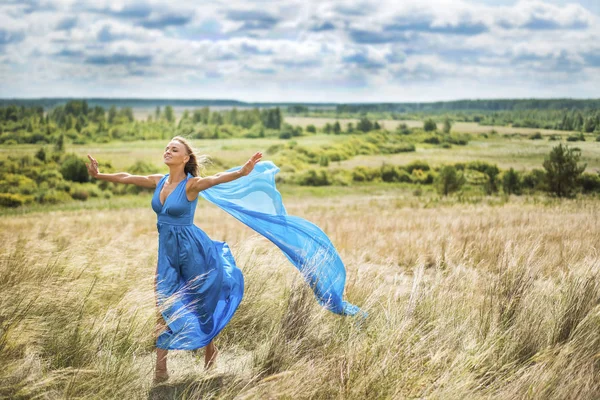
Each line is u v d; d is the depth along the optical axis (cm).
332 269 471
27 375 329
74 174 11419
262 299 488
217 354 422
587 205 2081
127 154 16725
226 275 415
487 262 689
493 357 374
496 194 4469
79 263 567
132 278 543
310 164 14588
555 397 314
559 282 536
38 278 487
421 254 777
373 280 548
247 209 473
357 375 338
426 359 369
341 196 8425
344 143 17400
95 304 459
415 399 318
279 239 474
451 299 481
